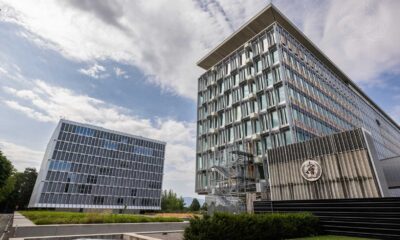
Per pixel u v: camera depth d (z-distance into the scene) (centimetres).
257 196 2288
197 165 3812
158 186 9406
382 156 4988
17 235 1476
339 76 4641
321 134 3056
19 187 8838
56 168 7219
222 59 3984
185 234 939
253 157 2836
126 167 8738
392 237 1111
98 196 7738
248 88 3250
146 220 2317
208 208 2317
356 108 4712
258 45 3303
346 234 1280
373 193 1391
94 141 8269
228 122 3431
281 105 2722
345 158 1555
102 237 1234
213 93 3947
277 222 1180
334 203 1380
